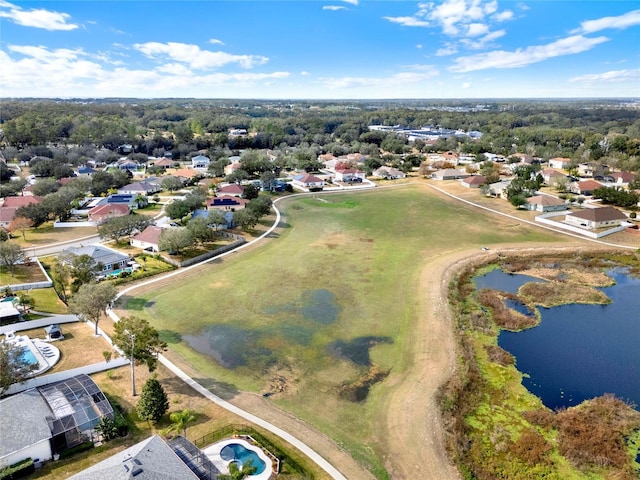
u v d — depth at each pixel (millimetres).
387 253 89125
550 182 151250
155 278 74375
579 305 69188
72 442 37125
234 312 64375
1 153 179875
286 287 72812
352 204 130125
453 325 61125
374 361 53062
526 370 52000
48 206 102375
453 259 86188
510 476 36844
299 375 50188
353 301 68250
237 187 135875
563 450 39562
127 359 48062
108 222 92438
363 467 36875
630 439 41219
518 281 78312
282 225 107812
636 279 79750
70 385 41688
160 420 41000
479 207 126625
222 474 32844
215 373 50031
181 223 103750
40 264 76625
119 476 29125
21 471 33469
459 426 42094
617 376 50969
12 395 41375
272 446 38000
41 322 56812
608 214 106062
